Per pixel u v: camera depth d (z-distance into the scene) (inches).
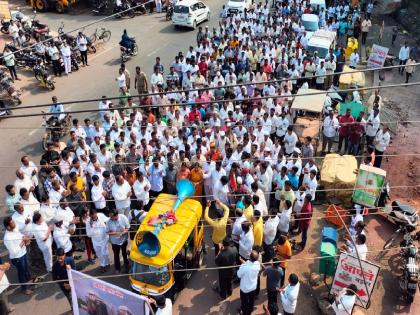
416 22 1146.0
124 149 529.3
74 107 751.7
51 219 445.7
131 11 1244.5
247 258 410.6
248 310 386.6
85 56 922.1
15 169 596.4
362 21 1133.1
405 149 649.0
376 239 489.7
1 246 477.1
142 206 480.4
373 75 882.1
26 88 821.9
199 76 709.3
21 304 410.9
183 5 1120.2
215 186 479.8
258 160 498.6
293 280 355.3
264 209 458.9
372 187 508.4
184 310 403.9
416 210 504.4
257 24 1000.2
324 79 789.2
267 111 658.2
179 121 606.2
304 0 1186.0
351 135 605.0
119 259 440.1
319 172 558.6
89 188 500.7
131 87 833.5
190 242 416.2
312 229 503.5
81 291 338.0
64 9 1242.6
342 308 363.6
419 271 433.4
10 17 1057.5
